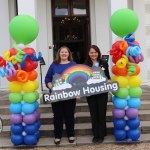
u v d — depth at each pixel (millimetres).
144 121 5234
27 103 4270
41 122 5160
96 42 7555
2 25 7117
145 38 7203
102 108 4426
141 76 7223
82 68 4258
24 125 4371
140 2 7180
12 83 4301
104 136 4680
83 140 4641
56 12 7762
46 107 5496
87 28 7812
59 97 4227
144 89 6691
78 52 8039
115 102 4363
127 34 4332
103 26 7520
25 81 4195
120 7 5715
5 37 7117
